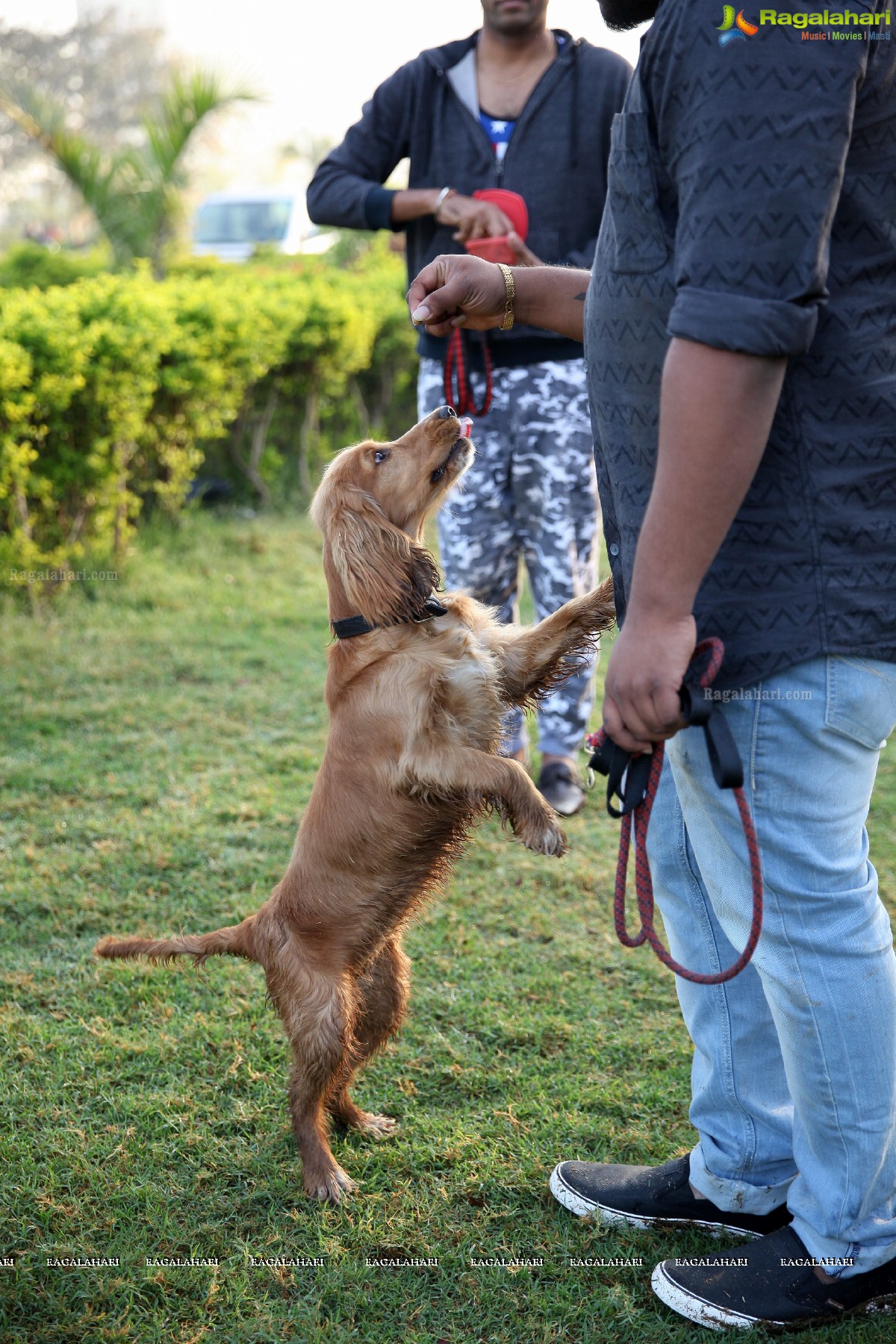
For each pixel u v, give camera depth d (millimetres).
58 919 3340
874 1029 1736
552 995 2971
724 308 1336
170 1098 2539
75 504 6465
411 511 2822
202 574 6980
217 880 3572
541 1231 2174
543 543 4145
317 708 5074
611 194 1630
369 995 2617
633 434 1667
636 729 1560
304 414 9094
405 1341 1921
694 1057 2174
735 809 1702
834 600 1567
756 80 1332
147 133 10820
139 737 4691
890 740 5062
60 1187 2293
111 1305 2018
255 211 16594
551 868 3721
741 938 1807
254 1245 2164
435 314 2352
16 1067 2666
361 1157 2422
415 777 2506
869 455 1541
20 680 5191
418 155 4062
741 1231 2150
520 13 3766
